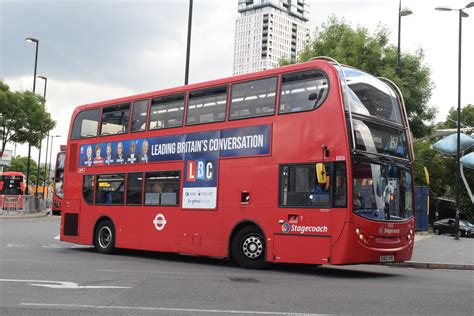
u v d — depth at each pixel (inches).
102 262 542.9
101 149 687.1
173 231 579.2
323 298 331.0
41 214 1646.2
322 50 1114.7
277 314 275.6
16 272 426.0
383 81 552.1
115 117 677.3
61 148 1695.4
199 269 500.4
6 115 1632.6
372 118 488.1
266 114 514.3
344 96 468.8
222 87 558.3
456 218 1277.1
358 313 283.3
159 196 601.3
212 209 543.8
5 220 1353.3
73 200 714.2
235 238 522.9
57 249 694.5
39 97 1745.8
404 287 392.8
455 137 1672.0
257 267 510.0
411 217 511.5
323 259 457.1
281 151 496.4
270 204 497.7
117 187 656.4
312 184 471.5
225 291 350.9
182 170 579.5
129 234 629.9
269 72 521.7
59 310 277.3
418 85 1119.0
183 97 595.8
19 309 278.7
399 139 516.7
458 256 727.1
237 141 533.0
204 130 564.7
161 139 609.0
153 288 356.5
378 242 464.8
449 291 372.8
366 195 463.5
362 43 1076.5
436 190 2466.8
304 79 494.0
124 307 287.0
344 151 454.9
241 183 522.6
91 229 682.2
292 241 478.3
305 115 484.7
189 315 269.3
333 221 454.6
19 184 2030.0
